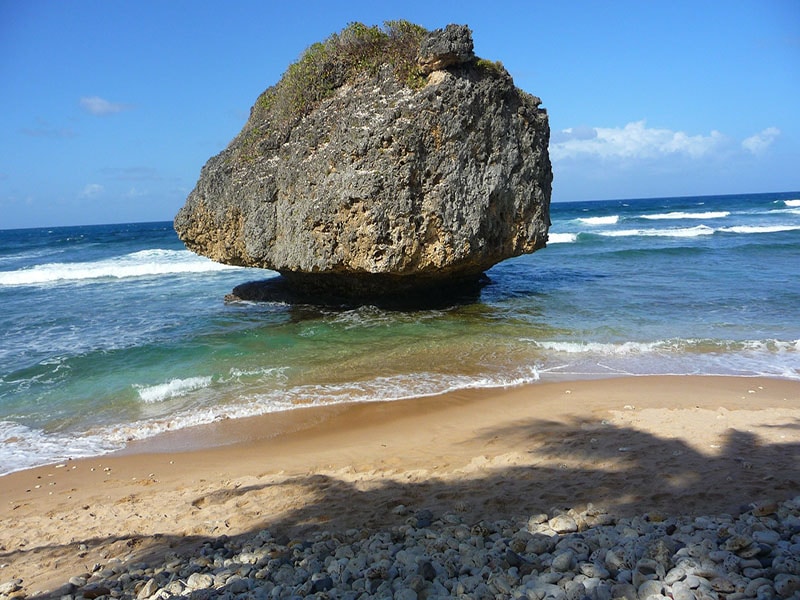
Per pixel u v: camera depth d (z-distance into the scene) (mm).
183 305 19656
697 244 34531
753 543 4512
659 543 4598
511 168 16719
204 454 8633
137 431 9602
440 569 4637
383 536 5410
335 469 7715
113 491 7531
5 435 9578
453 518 5719
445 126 15164
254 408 10359
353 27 16859
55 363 13117
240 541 5734
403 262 15469
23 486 7816
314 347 13969
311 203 15688
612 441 7957
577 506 5895
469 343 13953
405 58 15750
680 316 16359
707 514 5508
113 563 5508
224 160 18078
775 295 18703
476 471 7199
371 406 10305
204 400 10844
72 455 8812
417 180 15219
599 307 17719
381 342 14250
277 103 17781
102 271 27875
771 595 3861
